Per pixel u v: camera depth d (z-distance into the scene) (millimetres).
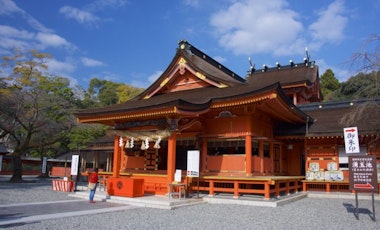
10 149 48906
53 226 9461
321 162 21844
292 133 21734
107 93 75375
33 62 31109
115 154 19391
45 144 32281
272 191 16641
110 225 9922
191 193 18578
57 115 34312
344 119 17844
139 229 9430
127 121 19062
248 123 17938
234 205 15453
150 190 18406
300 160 24469
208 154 21141
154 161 22531
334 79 63281
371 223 11031
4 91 28875
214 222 10844
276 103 16984
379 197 19047
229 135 18438
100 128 41844
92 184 15742
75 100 49688
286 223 10797
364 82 15672
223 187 19188
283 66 38375
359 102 23906
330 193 20703
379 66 14062
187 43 22922
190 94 20641
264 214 12734
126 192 16531
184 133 20047
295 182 21266
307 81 30703
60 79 46312
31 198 16922
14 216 11094
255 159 18578
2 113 29391
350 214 13078
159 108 15898
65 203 15219
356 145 12352
